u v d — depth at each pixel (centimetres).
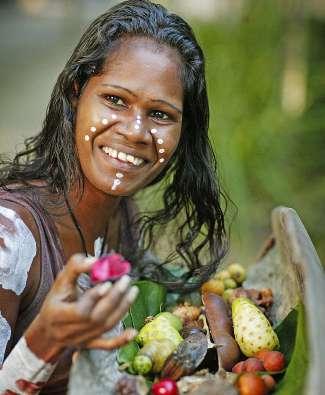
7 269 205
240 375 184
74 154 228
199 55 232
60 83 228
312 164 491
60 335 166
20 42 999
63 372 219
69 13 1137
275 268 255
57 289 165
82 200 230
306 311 170
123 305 161
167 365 192
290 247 202
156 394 180
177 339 212
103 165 219
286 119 494
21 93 785
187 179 262
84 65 222
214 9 510
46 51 951
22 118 707
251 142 480
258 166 484
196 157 257
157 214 276
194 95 236
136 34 219
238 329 212
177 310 236
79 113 221
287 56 513
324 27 519
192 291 265
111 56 217
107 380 182
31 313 218
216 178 264
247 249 456
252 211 482
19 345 181
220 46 491
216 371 208
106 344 165
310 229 473
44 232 220
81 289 206
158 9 227
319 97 504
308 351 166
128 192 222
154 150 221
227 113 479
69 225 228
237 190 459
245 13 505
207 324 223
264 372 195
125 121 215
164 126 220
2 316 206
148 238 286
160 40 220
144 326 221
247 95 488
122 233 275
